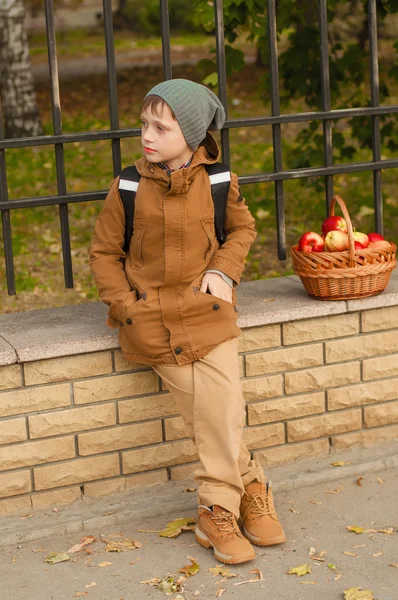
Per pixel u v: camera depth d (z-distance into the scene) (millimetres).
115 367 3572
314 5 6695
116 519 3541
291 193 8703
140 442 3678
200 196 3303
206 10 6406
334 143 7191
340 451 4023
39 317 3805
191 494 3688
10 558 3326
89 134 3742
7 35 11922
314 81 6922
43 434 3520
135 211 3301
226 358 3342
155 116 3197
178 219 3254
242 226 3484
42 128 12273
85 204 8820
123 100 15422
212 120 3410
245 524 3396
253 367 3781
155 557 3309
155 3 22422
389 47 14641
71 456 3584
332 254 3707
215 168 3377
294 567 3199
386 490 3758
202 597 3053
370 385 4000
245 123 3971
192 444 3764
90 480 3639
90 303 3986
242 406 3324
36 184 9781
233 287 3471
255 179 4027
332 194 4191
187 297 3301
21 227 8078
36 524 3482
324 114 4078
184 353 3314
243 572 3186
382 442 4094
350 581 3113
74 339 3488
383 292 3934
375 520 3525
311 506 3648
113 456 3648
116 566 3256
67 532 3477
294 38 6789
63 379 3510
